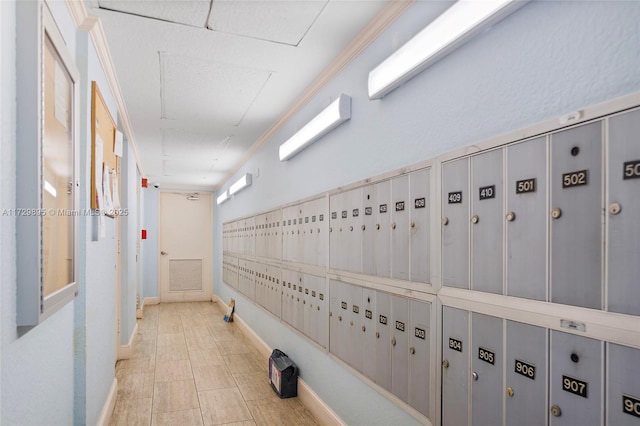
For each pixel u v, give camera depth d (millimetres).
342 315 2277
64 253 1355
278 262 3596
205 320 5941
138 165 5461
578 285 965
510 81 1193
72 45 1728
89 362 1892
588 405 934
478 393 1277
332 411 2414
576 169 974
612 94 910
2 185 923
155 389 3195
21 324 1002
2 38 921
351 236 2178
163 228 7719
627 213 861
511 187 1164
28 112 1012
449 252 1425
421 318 1581
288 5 1753
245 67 2420
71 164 1428
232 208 6105
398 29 1761
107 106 2346
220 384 3314
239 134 4016
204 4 1746
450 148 1446
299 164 3064
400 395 1713
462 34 1281
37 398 1187
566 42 1021
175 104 3092
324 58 2301
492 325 1227
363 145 2076
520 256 1129
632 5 875
